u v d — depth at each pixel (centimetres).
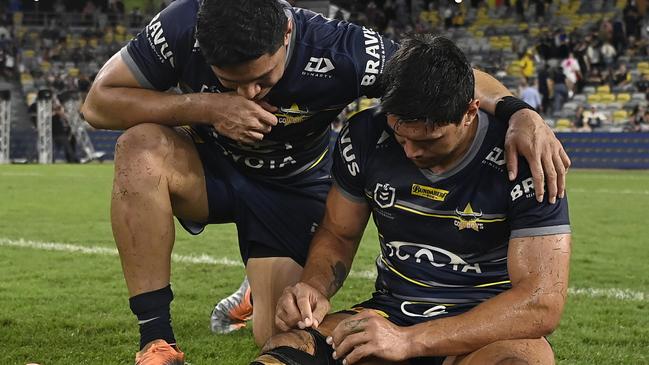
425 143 236
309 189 336
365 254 666
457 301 256
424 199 254
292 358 236
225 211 329
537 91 2153
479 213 250
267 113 285
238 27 252
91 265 604
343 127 276
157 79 303
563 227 243
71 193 1231
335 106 308
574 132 2041
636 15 2538
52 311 445
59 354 360
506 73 2478
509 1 2916
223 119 287
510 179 246
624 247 722
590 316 444
